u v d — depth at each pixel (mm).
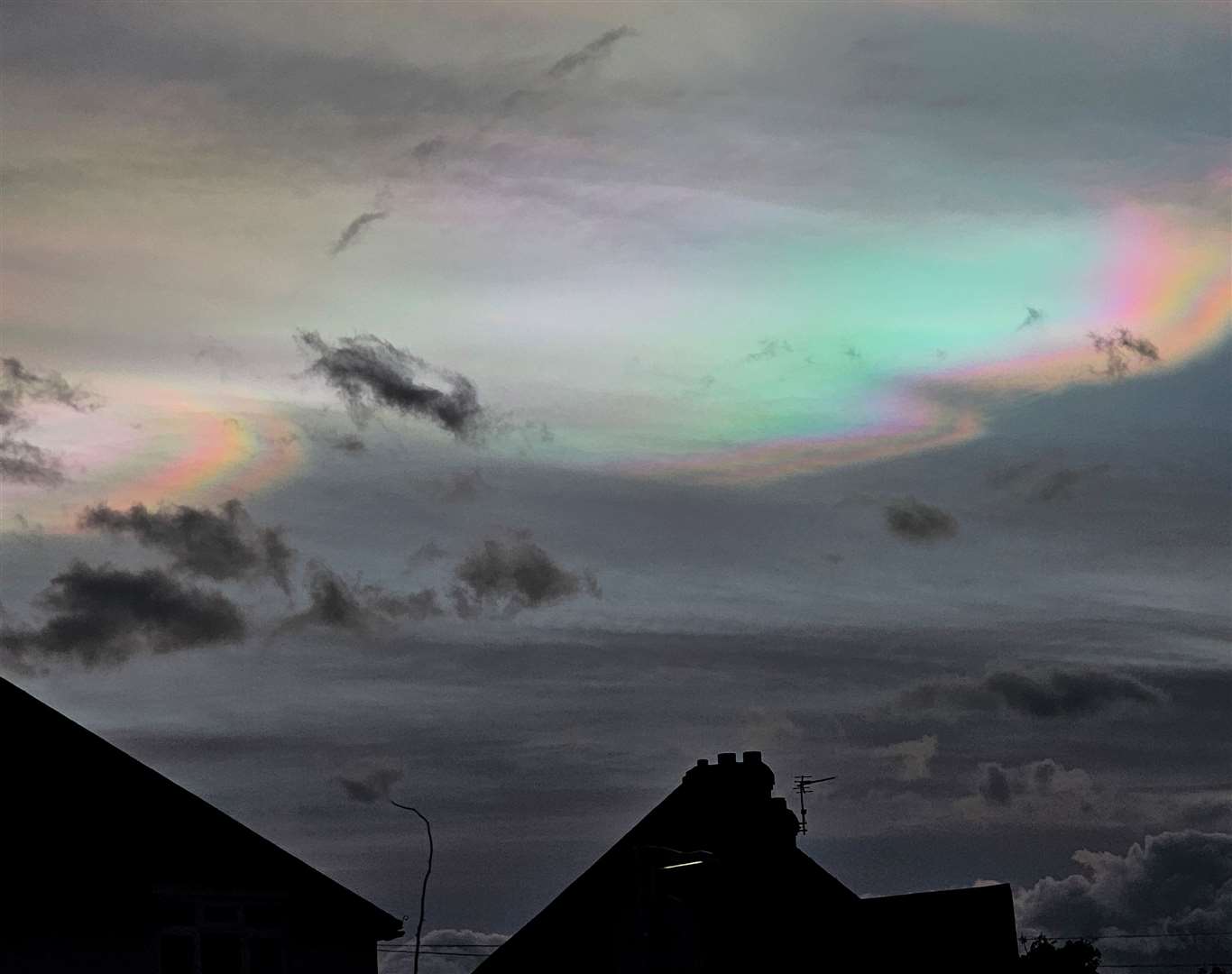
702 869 41094
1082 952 89938
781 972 47625
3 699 34938
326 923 36375
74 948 32688
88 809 34125
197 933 34375
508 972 50906
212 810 35906
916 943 50938
